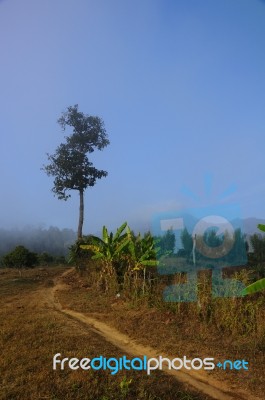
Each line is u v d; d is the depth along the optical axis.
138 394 4.14
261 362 4.86
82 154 17.39
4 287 10.98
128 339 5.91
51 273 14.06
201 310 6.36
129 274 8.80
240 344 5.36
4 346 5.51
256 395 4.17
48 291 10.42
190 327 6.06
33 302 8.80
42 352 5.18
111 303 8.12
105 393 4.12
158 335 5.89
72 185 17.42
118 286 8.85
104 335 6.18
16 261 14.77
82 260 12.82
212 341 5.52
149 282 8.07
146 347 5.53
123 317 6.91
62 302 8.62
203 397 4.14
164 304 6.99
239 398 4.14
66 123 17.86
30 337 5.82
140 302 7.50
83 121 17.78
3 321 6.83
